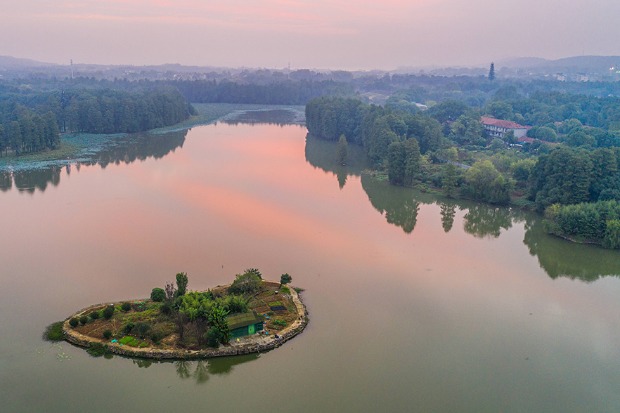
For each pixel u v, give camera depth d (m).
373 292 115.19
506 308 110.81
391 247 142.88
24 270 118.31
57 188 189.25
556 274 129.75
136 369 85.31
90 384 81.12
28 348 88.44
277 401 79.19
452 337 98.31
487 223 169.75
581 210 151.62
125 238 139.88
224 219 158.62
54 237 139.25
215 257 129.38
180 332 91.56
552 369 89.56
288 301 107.19
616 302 115.44
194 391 81.00
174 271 120.25
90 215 158.38
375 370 87.31
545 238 155.12
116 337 90.88
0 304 102.69
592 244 150.00
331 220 163.62
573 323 105.44
